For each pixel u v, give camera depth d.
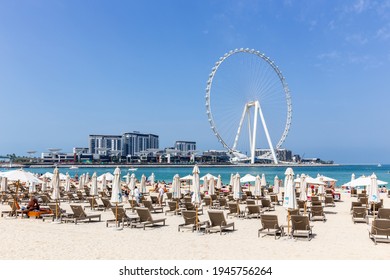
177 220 19.08
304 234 14.85
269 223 14.54
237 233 15.37
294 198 14.30
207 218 19.69
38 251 12.09
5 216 20.36
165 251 12.16
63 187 40.69
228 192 31.31
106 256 11.48
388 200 29.67
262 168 199.50
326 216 20.70
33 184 30.09
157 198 25.52
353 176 36.56
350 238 14.32
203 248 12.59
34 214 19.81
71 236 14.66
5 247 12.66
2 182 27.22
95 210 23.09
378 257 11.36
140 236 14.71
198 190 15.95
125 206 25.41
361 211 18.17
